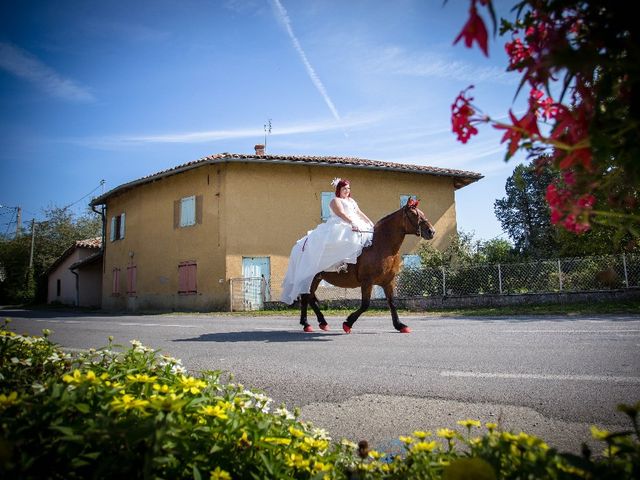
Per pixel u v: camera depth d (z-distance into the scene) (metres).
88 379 1.58
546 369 3.98
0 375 2.16
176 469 1.39
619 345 5.06
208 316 13.85
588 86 1.25
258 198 17.53
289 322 10.15
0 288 38.47
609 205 1.46
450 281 13.24
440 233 20.00
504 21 1.41
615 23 1.09
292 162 17.23
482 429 2.62
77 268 27.20
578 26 1.18
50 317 14.93
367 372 4.13
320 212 18.16
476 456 1.31
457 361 4.47
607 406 2.92
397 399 3.28
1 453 1.08
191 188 18.44
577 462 1.14
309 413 3.04
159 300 19.14
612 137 1.07
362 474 1.51
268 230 17.47
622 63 0.97
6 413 1.48
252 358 4.97
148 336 7.48
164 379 2.17
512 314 10.13
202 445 1.51
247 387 3.71
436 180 20.31
